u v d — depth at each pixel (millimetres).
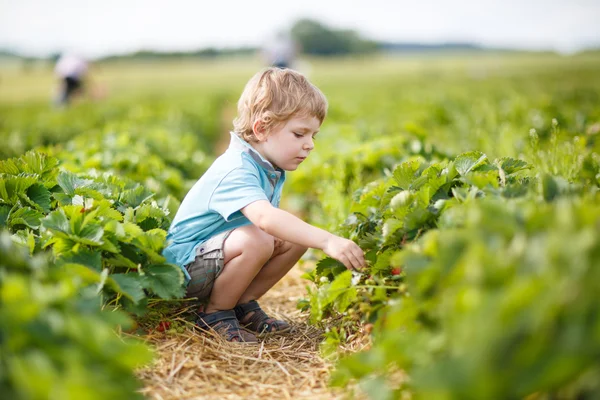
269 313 3346
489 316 1370
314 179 6297
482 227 1728
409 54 126812
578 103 10734
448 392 1373
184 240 2859
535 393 1521
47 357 1505
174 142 8250
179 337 2637
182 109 16141
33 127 9617
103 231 2393
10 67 97500
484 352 1358
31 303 1538
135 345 1673
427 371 1423
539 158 3828
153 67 91812
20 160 3318
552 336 1351
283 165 2896
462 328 1429
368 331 2322
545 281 1375
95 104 18875
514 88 18906
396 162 5246
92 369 1520
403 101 16266
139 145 6816
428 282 1791
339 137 8055
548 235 1552
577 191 2150
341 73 57844
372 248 2613
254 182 2729
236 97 29062
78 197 2854
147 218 2863
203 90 34719
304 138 2869
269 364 2510
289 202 6441
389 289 2449
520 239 1566
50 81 51281
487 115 8180
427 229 2326
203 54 111688
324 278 2703
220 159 2869
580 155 3668
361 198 2977
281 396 2211
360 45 119500
